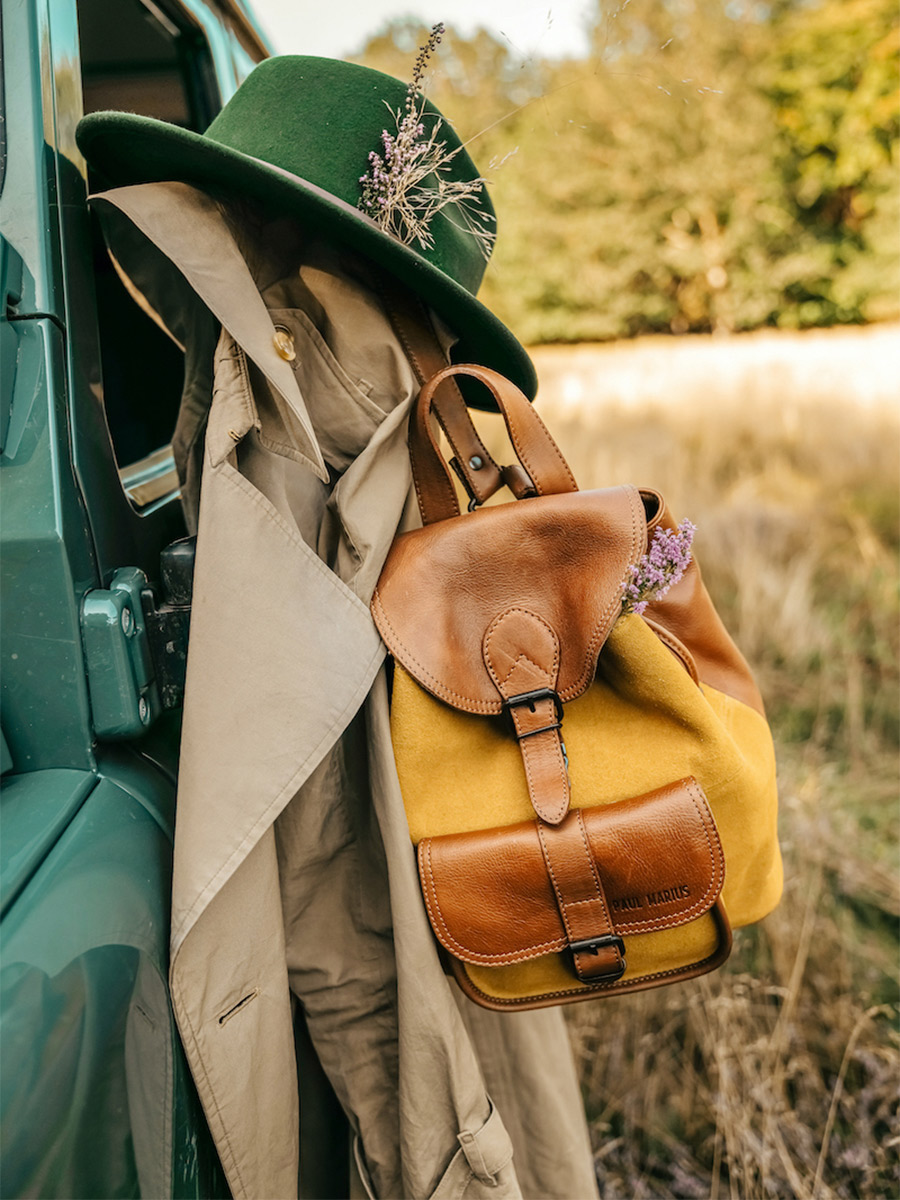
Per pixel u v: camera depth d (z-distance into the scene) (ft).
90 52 3.47
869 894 7.54
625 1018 6.61
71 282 2.85
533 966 3.25
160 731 3.16
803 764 9.50
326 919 3.44
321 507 3.46
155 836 2.72
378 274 3.49
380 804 3.08
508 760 3.26
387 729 3.12
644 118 37.63
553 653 3.18
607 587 3.15
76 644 2.65
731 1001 6.09
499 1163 3.14
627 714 3.37
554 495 3.33
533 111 37.78
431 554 3.21
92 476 2.84
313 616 2.90
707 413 21.38
